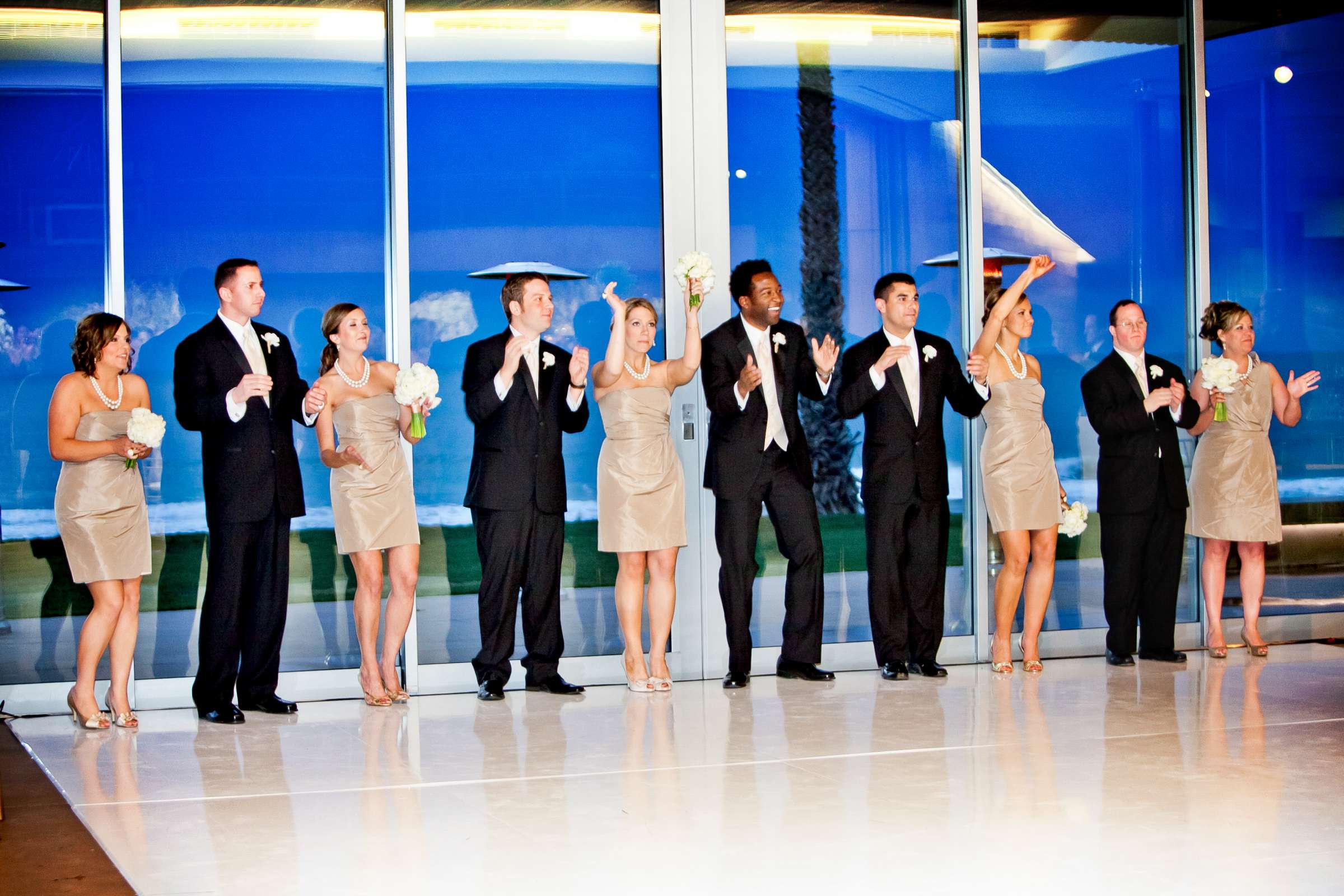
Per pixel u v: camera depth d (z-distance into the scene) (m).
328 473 6.27
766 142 6.71
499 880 3.23
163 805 4.05
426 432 6.16
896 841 3.51
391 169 6.34
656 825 3.71
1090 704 5.51
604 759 4.58
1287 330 7.42
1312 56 7.42
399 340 6.32
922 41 6.88
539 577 6.12
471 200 6.44
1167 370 6.69
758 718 5.32
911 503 6.31
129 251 6.12
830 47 6.77
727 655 6.54
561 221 6.53
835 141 6.79
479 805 3.97
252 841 3.62
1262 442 6.73
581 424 6.10
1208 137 7.27
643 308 5.96
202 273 6.20
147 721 5.59
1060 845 3.46
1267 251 7.38
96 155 6.10
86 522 5.27
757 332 6.17
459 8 6.40
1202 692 5.79
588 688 6.29
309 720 5.52
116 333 5.35
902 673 6.29
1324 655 6.87
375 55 6.36
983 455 6.39
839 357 6.79
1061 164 7.05
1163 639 6.72
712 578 6.55
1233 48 7.30
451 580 6.38
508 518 6.00
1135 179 7.16
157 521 6.11
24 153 6.03
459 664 6.32
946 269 6.93
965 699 5.67
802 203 6.75
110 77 6.03
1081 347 7.08
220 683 5.54
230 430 5.58
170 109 6.17
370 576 5.77
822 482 6.76
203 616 5.58
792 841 3.53
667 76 6.56
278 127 6.27
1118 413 6.54
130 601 5.43
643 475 5.98
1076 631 7.00
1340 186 7.47
